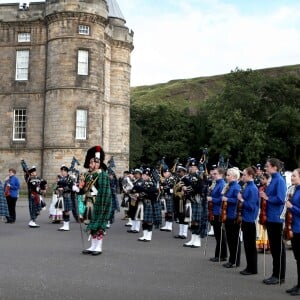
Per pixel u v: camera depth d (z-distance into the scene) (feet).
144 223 52.54
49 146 131.03
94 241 41.91
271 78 227.81
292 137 207.62
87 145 130.11
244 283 31.50
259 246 46.29
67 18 130.41
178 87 417.08
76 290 28.14
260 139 199.21
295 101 222.48
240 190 37.29
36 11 138.62
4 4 140.77
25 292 27.40
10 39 140.77
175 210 56.03
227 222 37.32
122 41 157.17
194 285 30.37
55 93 130.62
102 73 135.54
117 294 27.37
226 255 40.04
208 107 240.12
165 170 67.46
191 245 48.37
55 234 55.72
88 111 130.82
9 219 68.64
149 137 247.09
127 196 71.51
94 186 42.47
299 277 28.94
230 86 222.07
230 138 199.52
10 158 138.62
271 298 27.55
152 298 26.63
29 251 42.47
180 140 243.81
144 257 40.86
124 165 157.48
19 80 139.74
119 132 156.25
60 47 130.62
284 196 31.53
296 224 29.27
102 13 134.10
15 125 139.44
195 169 50.52
